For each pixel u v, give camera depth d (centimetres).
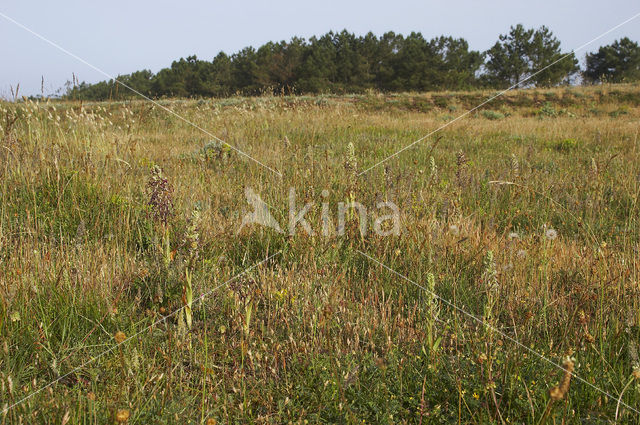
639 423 227
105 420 222
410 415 247
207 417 234
